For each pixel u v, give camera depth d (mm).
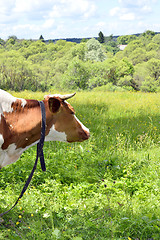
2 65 21891
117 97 16203
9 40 67500
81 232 3377
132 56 60500
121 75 39031
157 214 3896
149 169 5430
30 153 5762
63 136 3490
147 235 3465
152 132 8031
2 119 3211
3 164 3449
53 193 4277
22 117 3303
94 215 3754
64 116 3391
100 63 36250
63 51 63969
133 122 9281
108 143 6773
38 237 3191
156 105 13094
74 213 3801
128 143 6738
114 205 4055
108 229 3424
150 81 41625
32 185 4535
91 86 33875
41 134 3268
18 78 20688
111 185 4641
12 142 3314
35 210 3795
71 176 4887
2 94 3230
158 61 43094
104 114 10352
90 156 5863
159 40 73938
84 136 3516
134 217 3750
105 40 103062
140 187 4684
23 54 64000
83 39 82375
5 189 4262
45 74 42688
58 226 3539
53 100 3311
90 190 4430
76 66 33719
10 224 3498
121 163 5668
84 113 10180
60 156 5664
